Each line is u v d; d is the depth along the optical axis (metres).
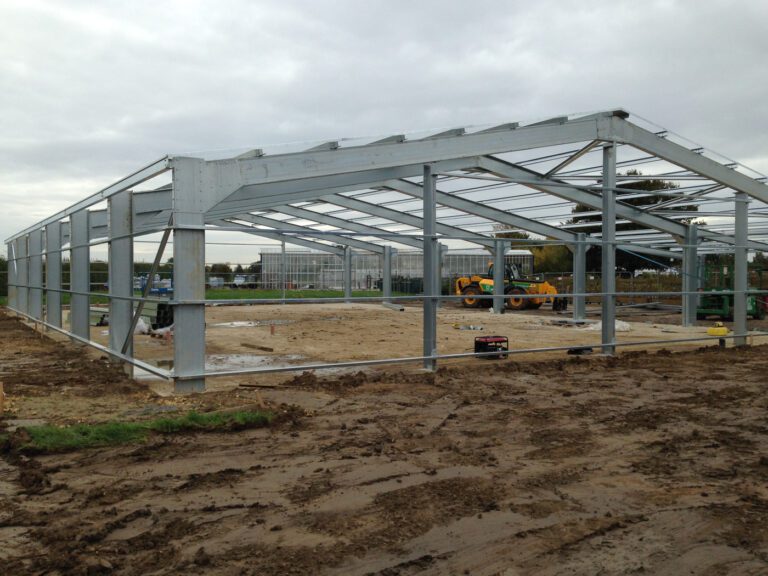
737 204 14.34
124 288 10.68
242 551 3.78
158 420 6.68
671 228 19.20
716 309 22.73
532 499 4.70
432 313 10.43
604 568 3.63
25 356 12.21
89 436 6.10
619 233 21.62
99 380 9.45
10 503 4.53
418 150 10.36
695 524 4.26
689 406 7.95
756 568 3.65
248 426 6.72
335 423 6.97
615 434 6.61
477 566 3.64
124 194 10.60
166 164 8.18
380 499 4.66
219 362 11.61
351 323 20.05
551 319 21.75
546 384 9.35
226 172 8.59
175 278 8.25
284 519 4.27
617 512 4.46
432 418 7.23
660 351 12.93
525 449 6.04
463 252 30.30
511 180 11.62
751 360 11.98
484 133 11.02
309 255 30.00
